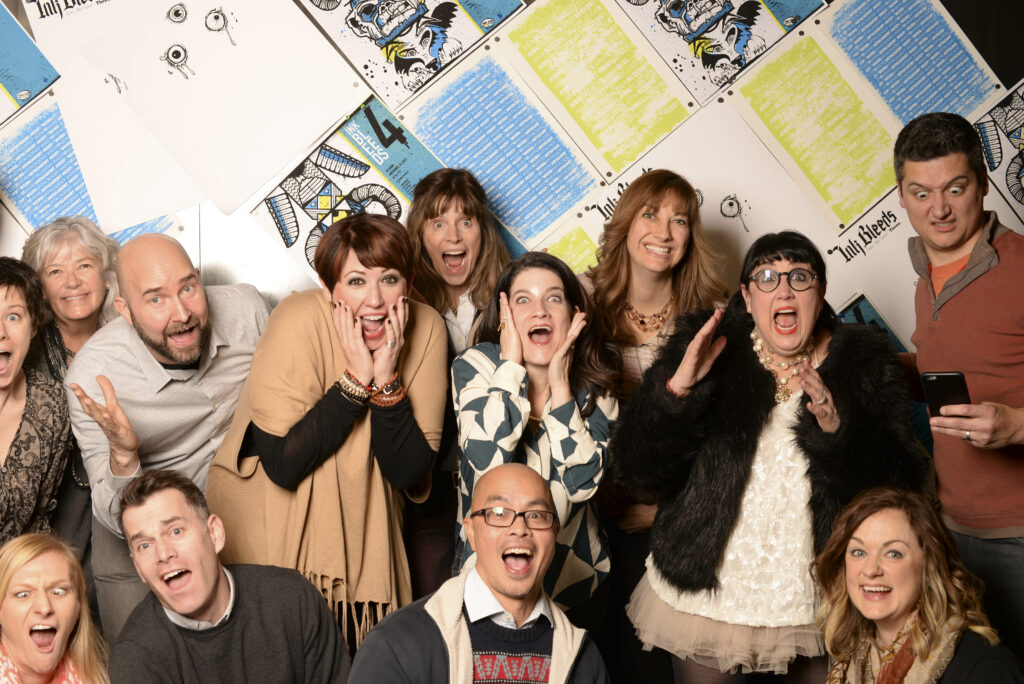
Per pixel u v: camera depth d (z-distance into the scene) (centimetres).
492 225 380
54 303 354
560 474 284
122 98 422
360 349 288
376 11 425
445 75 428
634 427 262
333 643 279
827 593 252
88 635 275
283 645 269
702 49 432
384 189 429
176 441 323
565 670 242
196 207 425
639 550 327
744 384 257
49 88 421
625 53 431
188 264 311
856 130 436
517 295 293
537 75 430
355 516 298
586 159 432
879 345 255
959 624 240
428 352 310
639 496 280
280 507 297
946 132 280
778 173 435
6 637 266
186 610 259
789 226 436
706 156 434
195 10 421
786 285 251
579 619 305
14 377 317
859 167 436
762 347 261
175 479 264
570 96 431
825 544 252
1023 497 279
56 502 331
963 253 288
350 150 428
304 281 429
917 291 303
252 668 266
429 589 338
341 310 291
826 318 263
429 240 373
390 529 311
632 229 341
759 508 256
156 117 423
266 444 290
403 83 427
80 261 355
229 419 330
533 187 432
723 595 257
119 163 423
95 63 420
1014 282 274
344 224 297
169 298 306
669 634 264
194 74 423
